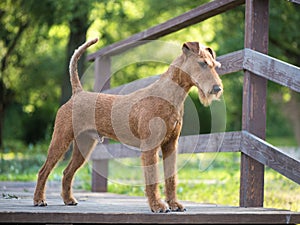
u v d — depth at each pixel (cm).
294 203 680
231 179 824
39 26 1395
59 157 445
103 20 1373
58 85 2005
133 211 405
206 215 396
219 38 1382
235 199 702
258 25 474
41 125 2077
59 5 1259
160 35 609
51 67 1931
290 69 424
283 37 1214
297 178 416
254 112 468
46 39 1614
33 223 404
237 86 1369
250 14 473
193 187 817
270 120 1983
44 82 1939
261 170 466
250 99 468
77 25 1359
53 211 389
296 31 1203
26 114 2058
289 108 1927
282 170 430
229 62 500
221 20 1370
